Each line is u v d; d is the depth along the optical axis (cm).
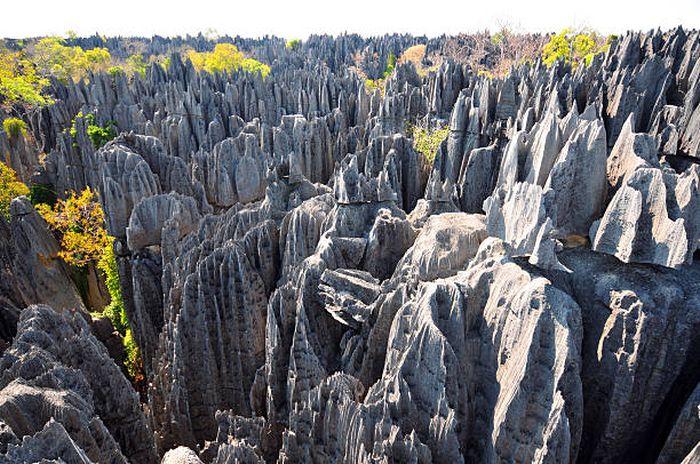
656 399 2038
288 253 3594
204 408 3462
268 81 11012
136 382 4469
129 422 2652
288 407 2902
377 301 2659
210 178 6494
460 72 7712
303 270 3023
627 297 2017
